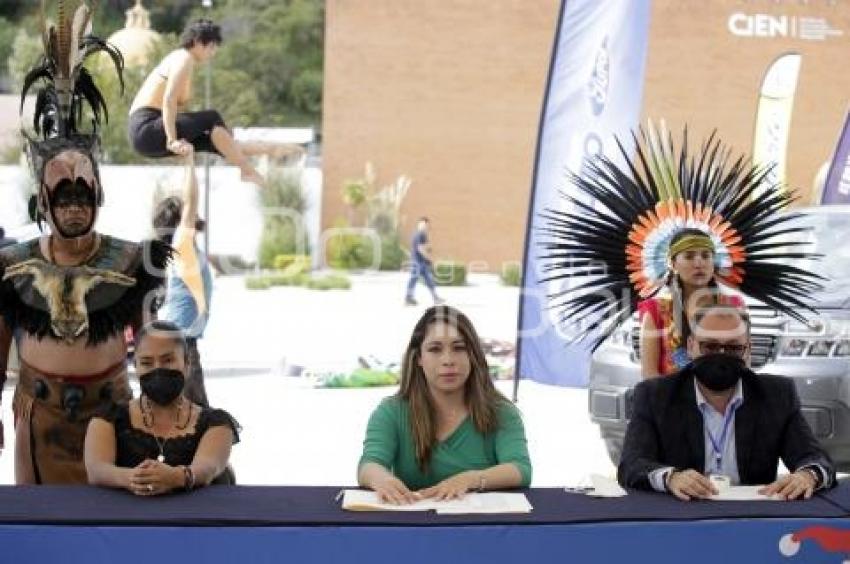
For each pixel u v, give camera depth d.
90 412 5.52
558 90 11.14
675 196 6.20
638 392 5.23
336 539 4.21
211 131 11.05
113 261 5.56
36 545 4.20
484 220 36.62
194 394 8.98
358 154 36.31
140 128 11.01
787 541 4.33
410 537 4.23
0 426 5.67
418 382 5.20
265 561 4.21
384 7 36.25
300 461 10.11
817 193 16.45
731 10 33.91
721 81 33.97
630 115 11.09
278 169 30.84
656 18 33.97
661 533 4.29
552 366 11.38
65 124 5.74
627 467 4.93
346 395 13.47
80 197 5.45
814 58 33.78
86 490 4.73
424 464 5.13
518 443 5.11
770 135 19.12
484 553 4.24
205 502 4.54
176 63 10.85
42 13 5.83
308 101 48.12
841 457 8.34
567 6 11.08
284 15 49.19
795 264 9.27
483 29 36.41
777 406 5.13
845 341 8.30
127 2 46.41
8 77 43.00
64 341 5.46
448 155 36.47
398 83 36.41
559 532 4.26
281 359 15.54
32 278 5.48
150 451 5.02
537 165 11.27
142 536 4.21
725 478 4.89
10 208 25.81
